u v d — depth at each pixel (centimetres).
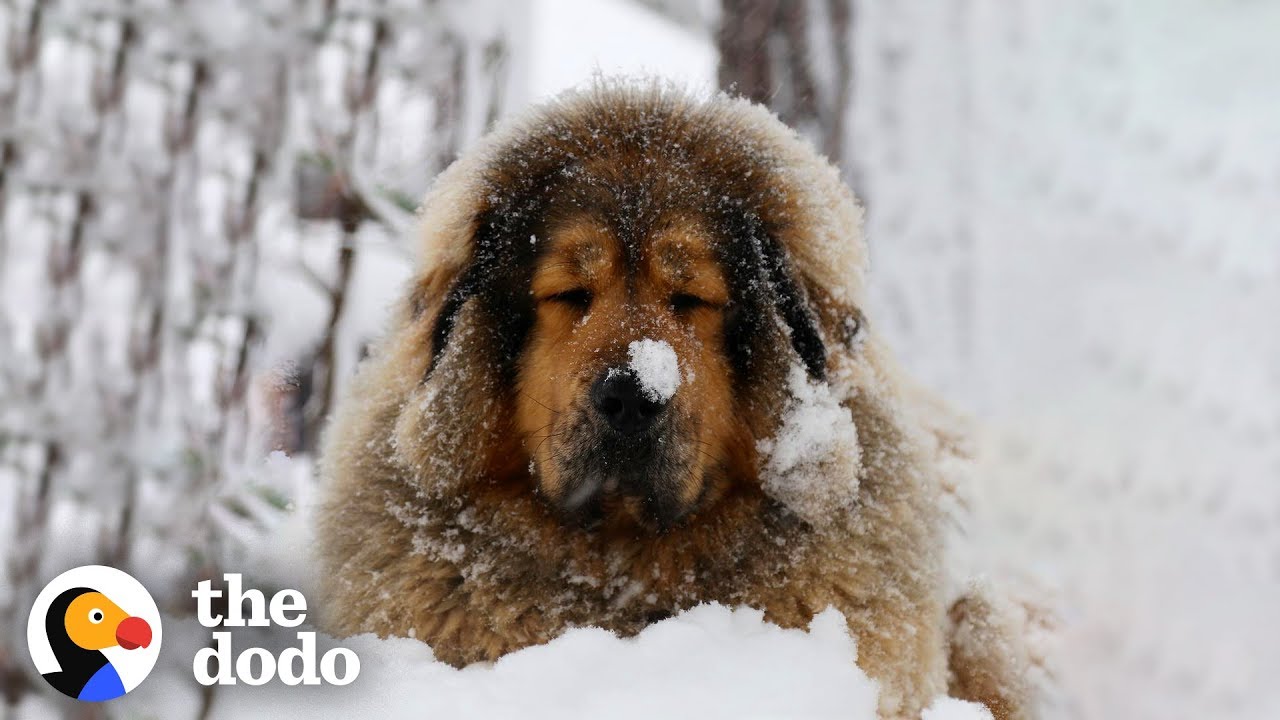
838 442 273
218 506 426
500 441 284
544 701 234
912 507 293
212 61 428
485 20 507
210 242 433
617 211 272
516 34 521
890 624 273
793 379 279
